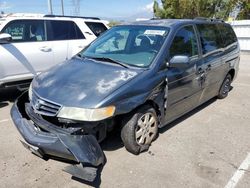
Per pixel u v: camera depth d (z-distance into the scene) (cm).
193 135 449
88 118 312
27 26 623
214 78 544
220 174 347
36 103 342
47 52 641
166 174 344
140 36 439
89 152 304
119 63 397
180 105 449
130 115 362
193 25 486
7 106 572
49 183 322
